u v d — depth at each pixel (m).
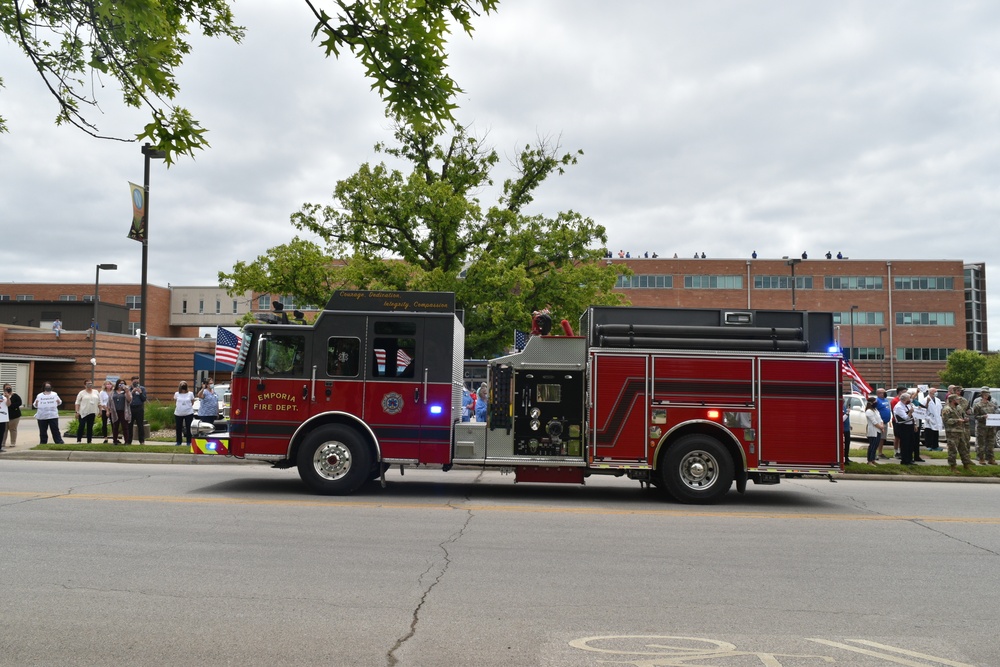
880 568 7.61
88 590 6.21
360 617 5.63
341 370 12.13
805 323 12.45
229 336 19.83
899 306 69.06
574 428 12.40
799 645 5.21
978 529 9.95
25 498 10.85
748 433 12.11
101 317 59.38
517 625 5.52
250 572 6.86
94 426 22.81
